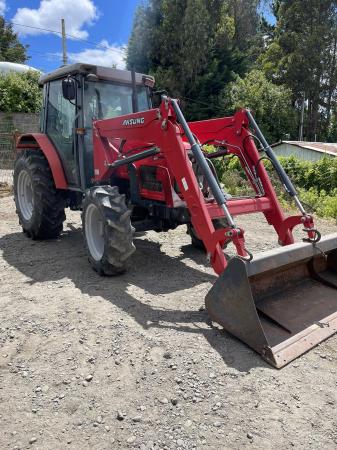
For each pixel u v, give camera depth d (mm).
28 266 4703
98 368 2697
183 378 2574
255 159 4172
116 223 3971
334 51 33344
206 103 28266
